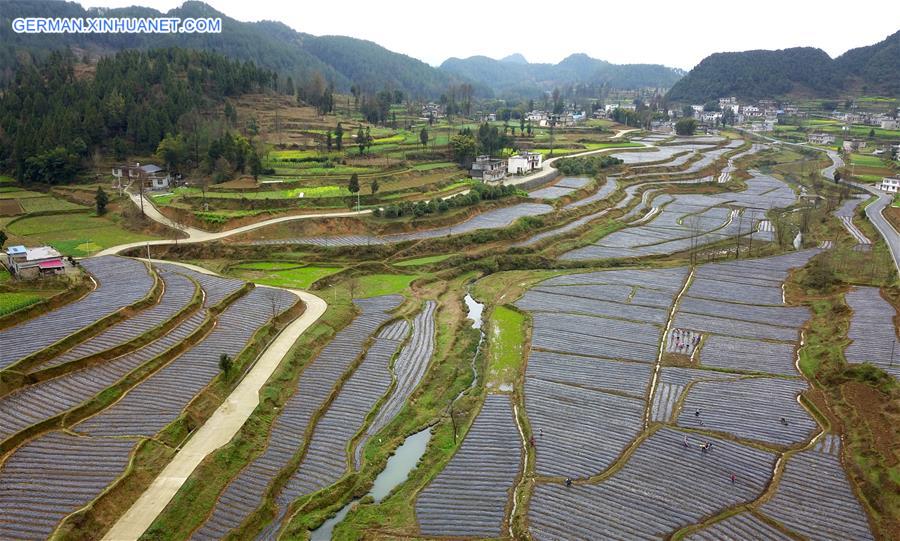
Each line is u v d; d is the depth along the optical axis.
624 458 54.41
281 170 141.88
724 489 50.53
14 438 49.25
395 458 56.44
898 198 153.38
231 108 170.62
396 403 64.38
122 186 135.25
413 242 113.12
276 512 48.53
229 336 70.88
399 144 174.62
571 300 92.62
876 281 92.25
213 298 80.00
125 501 45.88
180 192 126.62
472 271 108.69
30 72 180.38
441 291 97.81
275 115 182.00
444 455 56.25
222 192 125.62
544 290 97.25
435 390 67.75
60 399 55.12
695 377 68.56
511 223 125.25
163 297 77.44
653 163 196.88
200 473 49.22
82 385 57.59
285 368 67.06
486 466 54.00
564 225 131.62
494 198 139.38
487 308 90.69
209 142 143.38
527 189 152.88
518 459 54.84
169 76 178.38
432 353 75.69
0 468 46.78
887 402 59.59
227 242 106.88
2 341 61.53
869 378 64.12
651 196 165.25
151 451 50.91
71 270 81.94
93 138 150.75
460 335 81.31
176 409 56.34
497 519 47.78
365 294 93.75
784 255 113.62
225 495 48.66
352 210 122.62
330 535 47.06
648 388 66.44
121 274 84.19
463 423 61.03
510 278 103.75
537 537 45.19
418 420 62.00
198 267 97.75
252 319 75.88
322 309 83.75
